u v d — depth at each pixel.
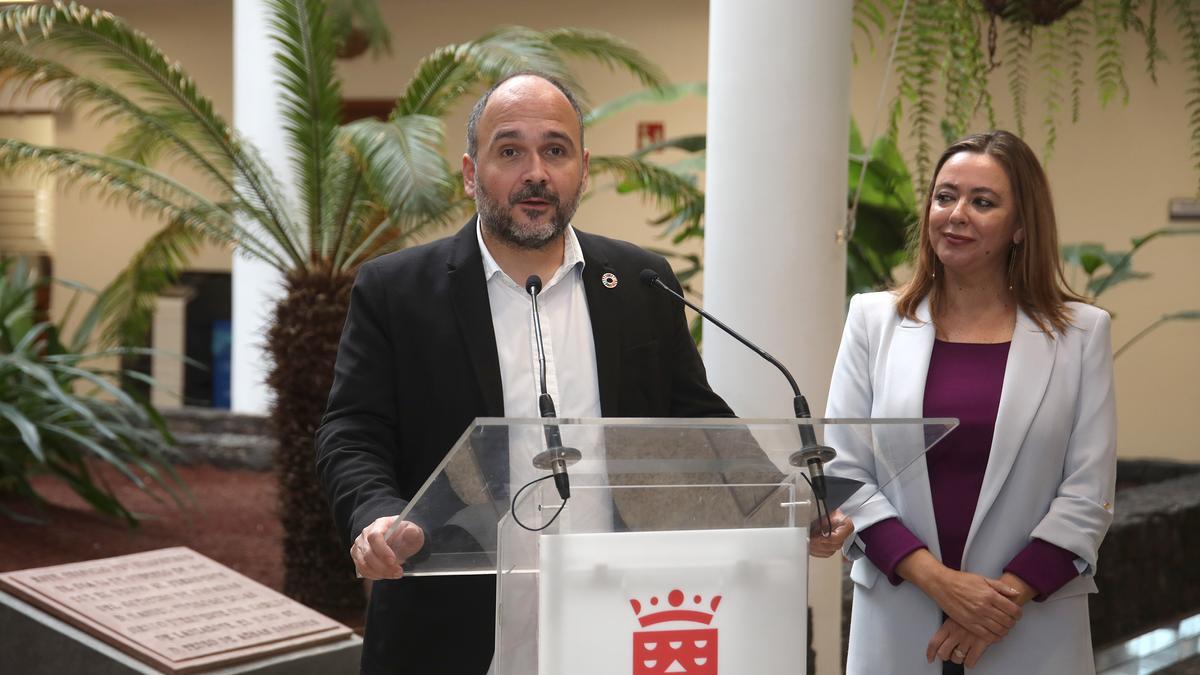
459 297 2.20
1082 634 2.28
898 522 2.32
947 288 2.47
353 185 5.16
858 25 3.71
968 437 2.32
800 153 3.51
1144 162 8.02
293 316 5.20
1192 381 8.09
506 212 2.13
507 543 1.68
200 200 5.51
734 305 3.56
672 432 1.63
